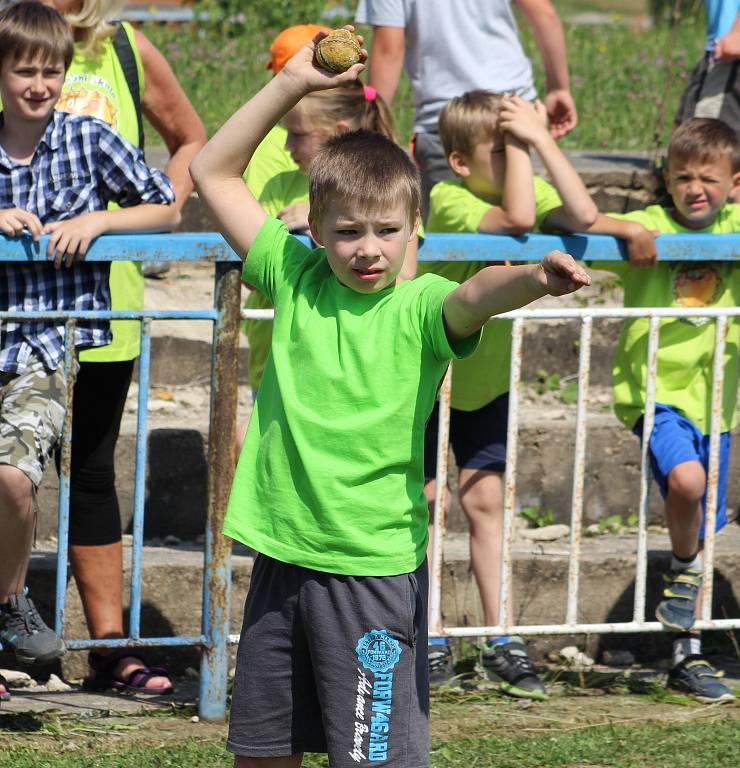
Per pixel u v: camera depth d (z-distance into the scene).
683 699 14.86
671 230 15.77
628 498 18.95
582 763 12.98
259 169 15.63
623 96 33.94
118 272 14.80
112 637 14.77
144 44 15.55
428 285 9.82
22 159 13.59
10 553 12.77
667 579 15.15
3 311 13.23
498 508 15.58
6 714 13.89
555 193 16.03
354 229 9.58
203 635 13.77
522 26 43.72
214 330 13.55
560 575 16.59
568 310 14.45
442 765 12.80
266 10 39.06
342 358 9.88
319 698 9.99
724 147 15.22
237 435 15.05
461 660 16.06
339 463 9.83
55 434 13.03
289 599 10.01
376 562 9.82
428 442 15.26
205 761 12.70
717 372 14.70
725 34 20.55
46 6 13.45
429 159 19.25
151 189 13.84
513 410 14.44
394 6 19.30
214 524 13.66
